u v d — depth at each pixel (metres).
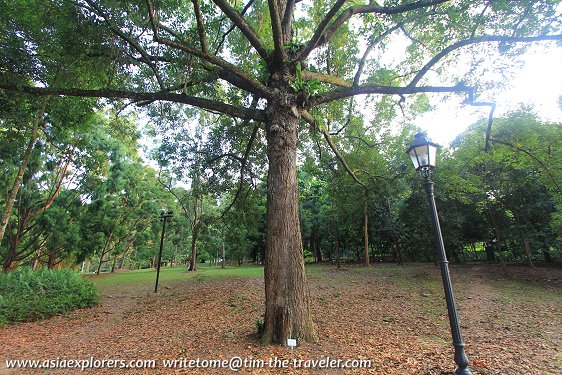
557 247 14.70
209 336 6.20
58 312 9.37
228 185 12.16
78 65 6.92
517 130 9.39
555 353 4.92
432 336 6.11
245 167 11.64
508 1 6.56
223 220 12.73
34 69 8.02
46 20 6.39
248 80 6.11
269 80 6.70
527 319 7.32
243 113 6.54
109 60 6.42
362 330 6.54
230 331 6.45
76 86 8.17
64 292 10.70
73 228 17.33
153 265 39.88
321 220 24.20
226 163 11.64
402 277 14.40
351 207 16.05
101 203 19.34
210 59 5.73
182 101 6.49
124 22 5.81
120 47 5.83
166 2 5.98
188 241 39.78
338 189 12.51
